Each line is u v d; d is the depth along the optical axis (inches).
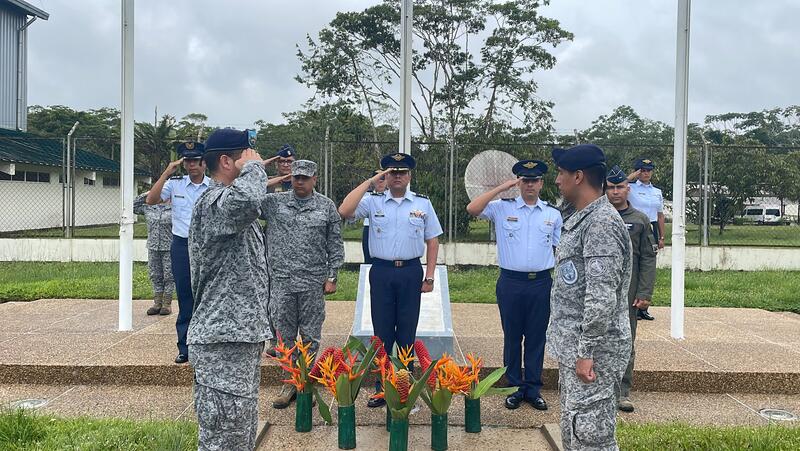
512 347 188.7
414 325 186.1
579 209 114.4
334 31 856.3
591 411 107.6
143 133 832.3
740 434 150.6
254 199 107.8
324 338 247.0
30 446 142.3
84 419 163.6
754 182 563.5
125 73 246.8
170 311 294.4
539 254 183.9
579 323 110.0
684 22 238.8
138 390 199.6
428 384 151.6
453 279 424.8
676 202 246.5
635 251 180.1
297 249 183.5
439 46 864.9
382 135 849.5
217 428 109.5
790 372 201.5
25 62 969.5
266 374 203.6
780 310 339.6
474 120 795.4
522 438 161.6
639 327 275.0
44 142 832.3
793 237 605.0
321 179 506.3
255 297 113.3
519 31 857.5
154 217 287.9
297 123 798.5
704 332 263.4
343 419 152.0
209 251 111.5
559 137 509.4
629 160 536.7
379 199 186.7
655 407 188.1
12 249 519.2
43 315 288.8
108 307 311.0
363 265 231.9
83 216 847.1
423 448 154.6
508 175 218.8
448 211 492.4
